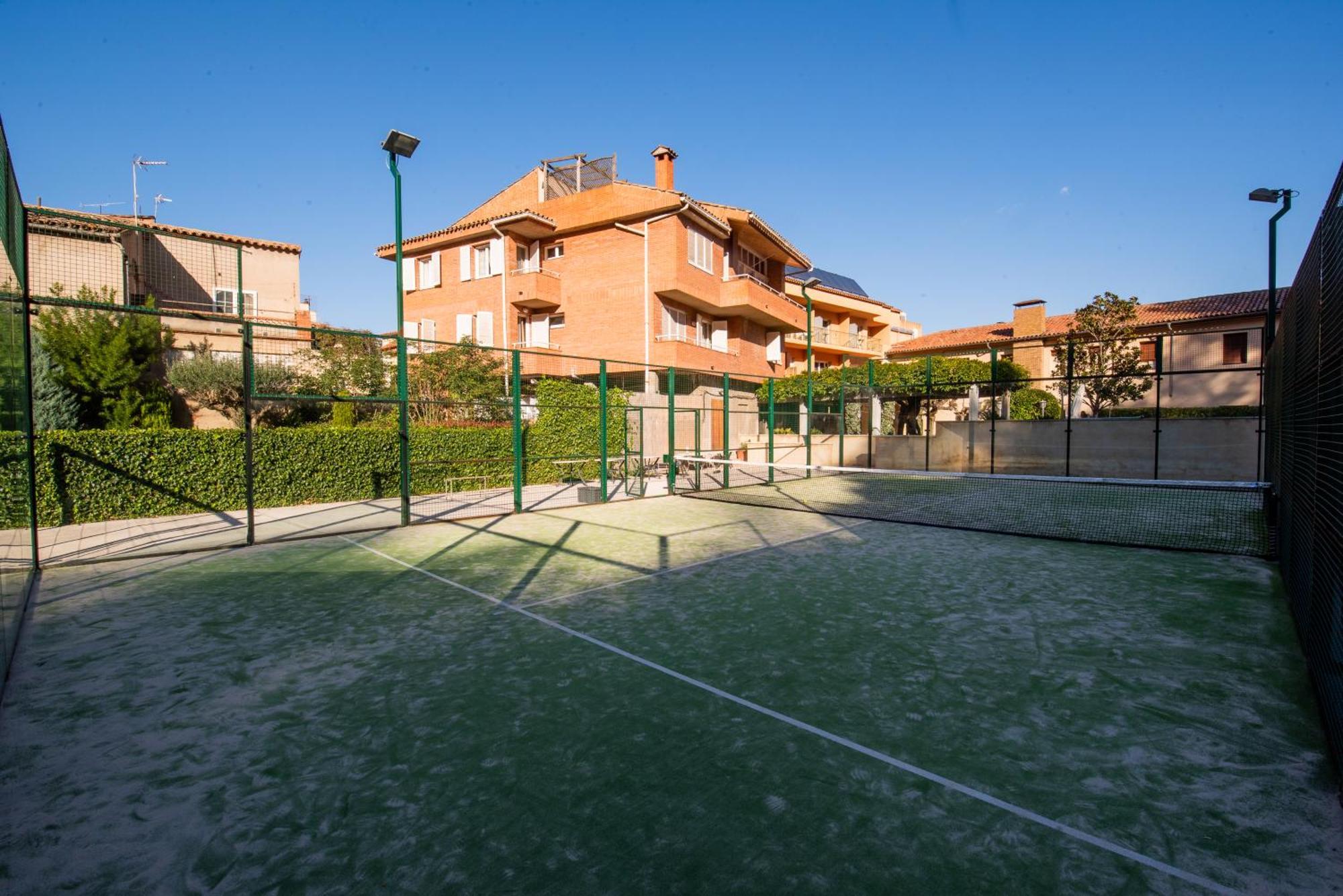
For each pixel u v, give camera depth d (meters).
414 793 2.97
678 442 25.25
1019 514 12.68
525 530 10.66
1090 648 4.86
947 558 8.29
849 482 19.67
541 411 18.86
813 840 2.60
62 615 5.93
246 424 9.30
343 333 10.11
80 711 3.89
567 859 2.50
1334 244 3.88
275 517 12.02
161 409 16.28
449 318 28.83
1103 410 24.27
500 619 5.71
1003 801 2.88
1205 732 3.52
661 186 29.39
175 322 18.75
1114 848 2.55
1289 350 6.74
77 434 11.28
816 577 7.27
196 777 3.14
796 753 3.31
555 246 27.92
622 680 4.30
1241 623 5.49
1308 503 4.77
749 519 11.91
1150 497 15.34
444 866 2.47
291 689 4.19
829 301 39.22
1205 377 23.09
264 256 24.14
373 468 15.10
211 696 4.10
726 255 29.22
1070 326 27.81
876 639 5.11
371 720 3.73
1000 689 4.12
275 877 2.43
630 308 25.78
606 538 9.90
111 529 10.75
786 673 4.40
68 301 7.55
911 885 2.33
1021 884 2.34
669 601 6.25
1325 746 3.36
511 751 3.35
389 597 6.45
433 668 4.54
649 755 3.30
